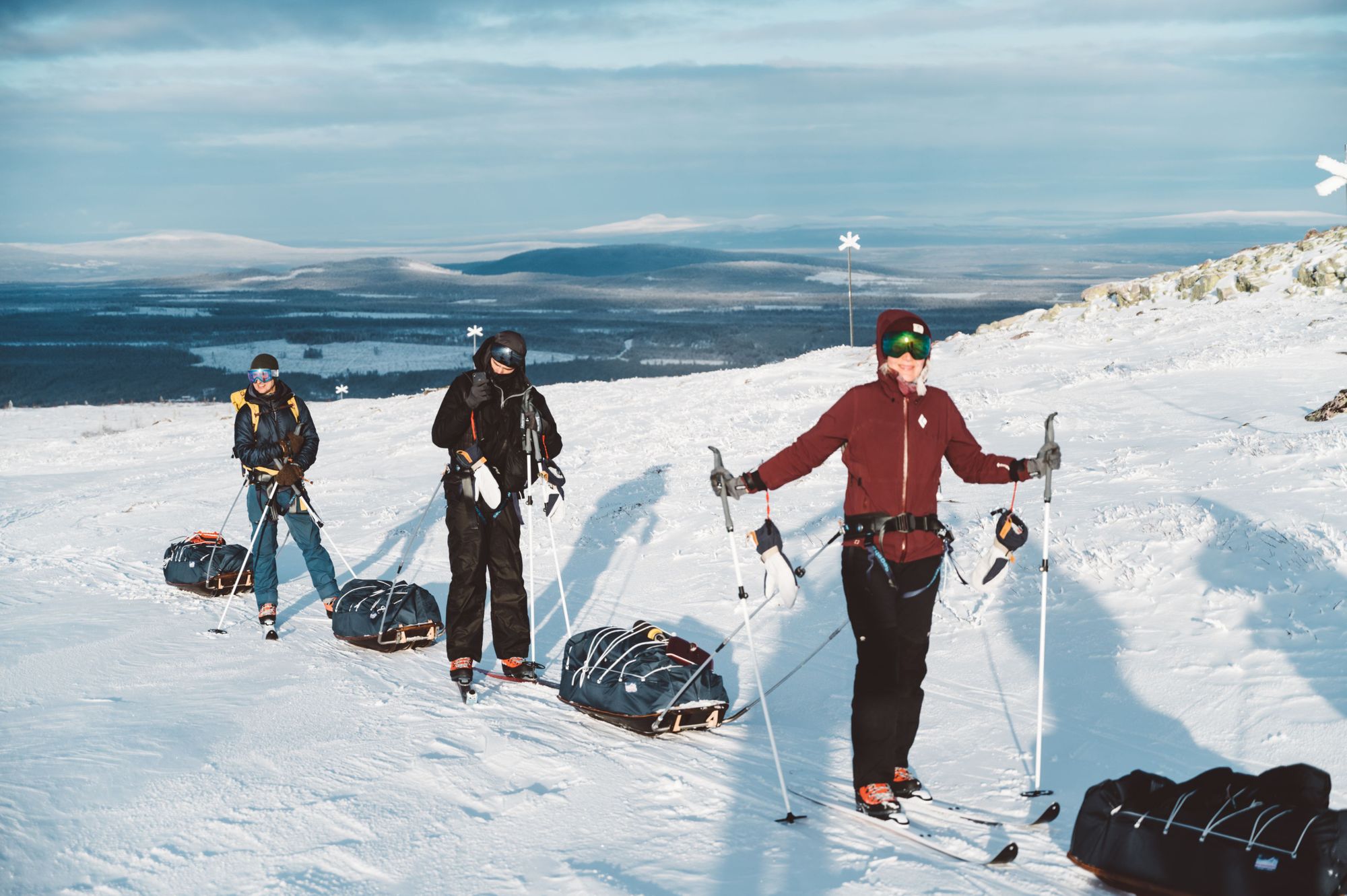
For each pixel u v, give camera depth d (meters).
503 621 6.70
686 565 10.20
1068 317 29.36
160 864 3.90
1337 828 3.27
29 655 7.15
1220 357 18.66
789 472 4.58
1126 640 6.55
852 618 4.54
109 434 37.84
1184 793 3.68
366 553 12.05
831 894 3.64
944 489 11.71
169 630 8.04
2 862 3.81
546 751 5.20
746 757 5.25
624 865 3.91
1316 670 5.65
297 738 5.36
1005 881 3.73
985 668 6.50
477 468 6.34
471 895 3.70
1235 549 7.82
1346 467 9.90
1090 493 10.56
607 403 27.89
